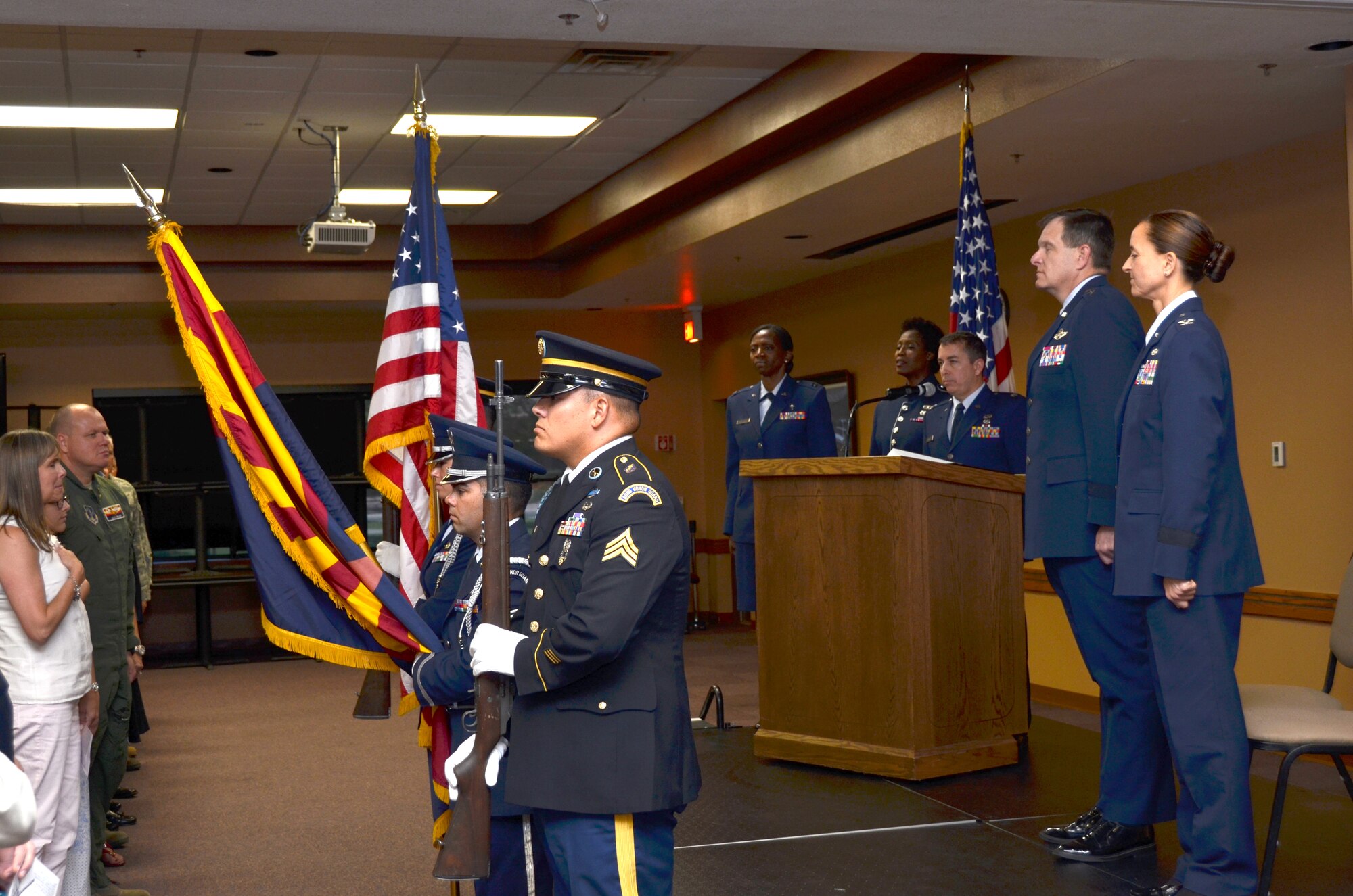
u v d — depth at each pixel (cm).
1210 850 313
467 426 276
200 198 967
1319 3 376
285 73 677
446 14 367
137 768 629
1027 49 417
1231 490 319
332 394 1227
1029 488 373
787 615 484
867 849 368
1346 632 385
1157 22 389
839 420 1058
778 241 891
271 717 791
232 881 426
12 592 309
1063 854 355
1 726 195
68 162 840
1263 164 626
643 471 235
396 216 1062
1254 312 632
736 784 446
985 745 460
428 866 440
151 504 1181
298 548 284
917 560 446
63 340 1170
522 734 231
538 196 1022
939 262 905
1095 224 369
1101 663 362
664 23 383
